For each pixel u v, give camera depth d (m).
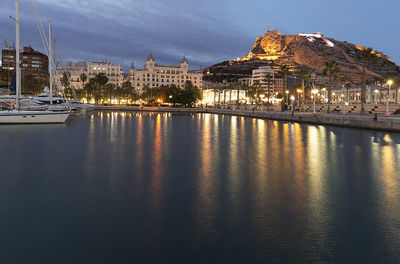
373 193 12.29
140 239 8.02
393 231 8.58
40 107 50.22
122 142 27.86
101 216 9.61
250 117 87.12
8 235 8.23
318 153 22.58
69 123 50.19
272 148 25.08
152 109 134.50
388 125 40.22
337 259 7.06
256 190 12.67
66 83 147.38
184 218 9.48
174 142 28.45
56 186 13.06
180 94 151.38
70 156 20.42
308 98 165.38
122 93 164.12
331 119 52.12
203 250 7.46
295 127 48.44
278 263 6.89
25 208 10.32
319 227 8.83
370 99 112.19
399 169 16.95
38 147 24.36
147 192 12.28
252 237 8.15
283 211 10.13
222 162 18.83
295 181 14.19
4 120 42.81
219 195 11.94
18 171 15.84
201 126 49.72
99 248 7.53
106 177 14.72
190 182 13.91
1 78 112.12
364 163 18.69
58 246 7.62
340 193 12.27
